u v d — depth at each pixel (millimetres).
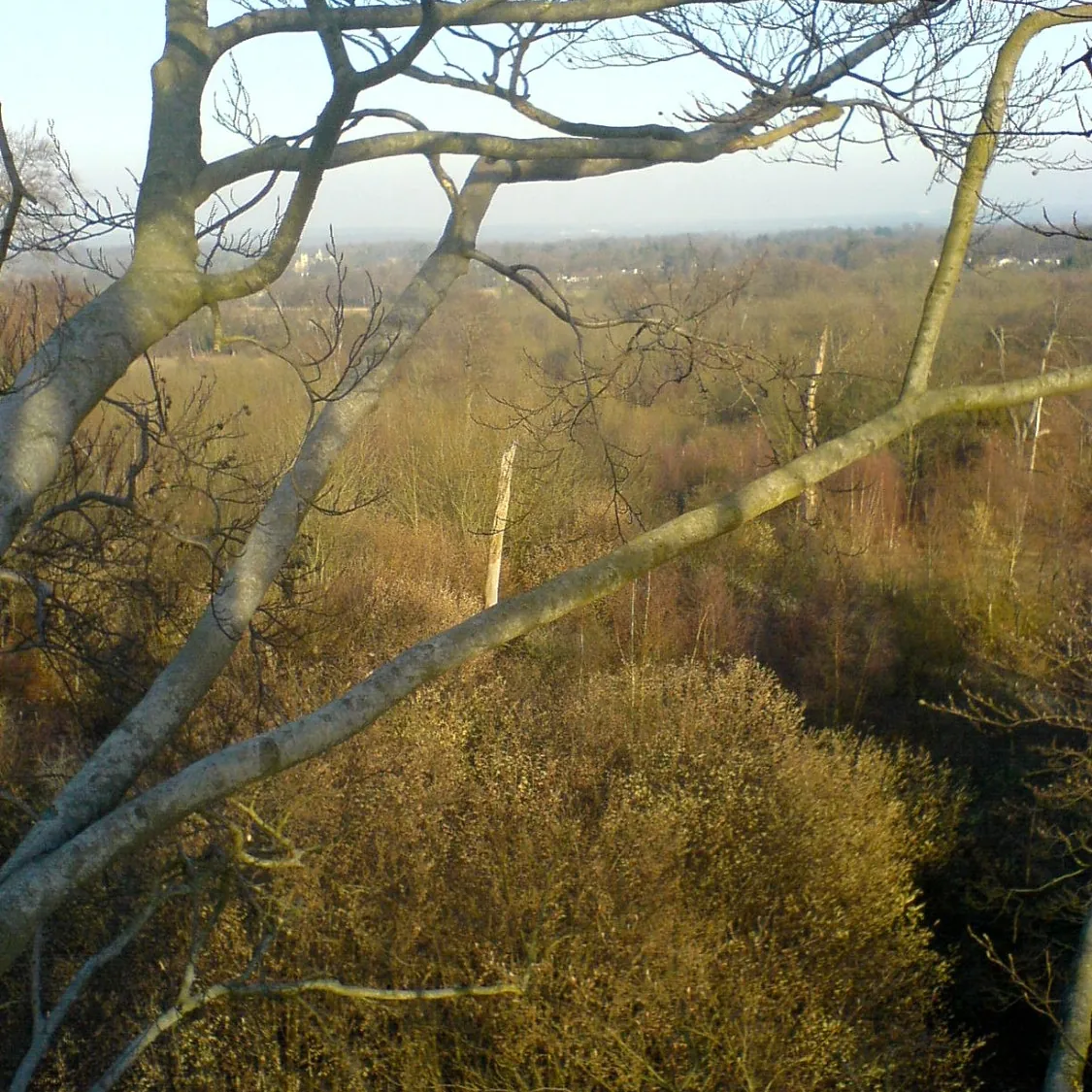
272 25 2928
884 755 11242
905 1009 8172
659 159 3607
